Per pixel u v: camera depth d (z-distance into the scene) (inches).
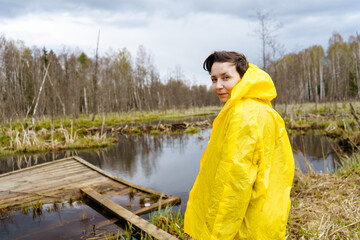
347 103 727.7
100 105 1203.9
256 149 49.4
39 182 223.6
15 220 156.5
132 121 968.3
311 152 343.6
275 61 619.8
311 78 1550.2
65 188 207.3
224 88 57.2
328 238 97.2
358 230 97.9
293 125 582.6
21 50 1207.6
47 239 132.1
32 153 427.8
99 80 1275.8
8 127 662.5
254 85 52.3
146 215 155.3
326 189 147.3
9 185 217.5
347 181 155.0
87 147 473.1
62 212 165.5
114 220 149.4
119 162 346.9
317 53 1669.5
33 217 159.5
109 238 126.3
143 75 1525.6
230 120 51.8
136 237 127.1
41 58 960.9
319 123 576.4
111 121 948.6
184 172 282.2
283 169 54.8
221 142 54.3
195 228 58.9
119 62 1614.2
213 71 58.2
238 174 47.4
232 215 47.9
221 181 48.8
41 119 830.5
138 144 497.4
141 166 319.6
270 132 53.1
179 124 761.6
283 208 52.6
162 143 499.5
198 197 60.4
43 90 817.5
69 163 288.2
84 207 172.6
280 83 757.9
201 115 1236.5
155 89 1514.5
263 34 579.8
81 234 135.0
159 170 295.9
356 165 181.0
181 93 1567.4
